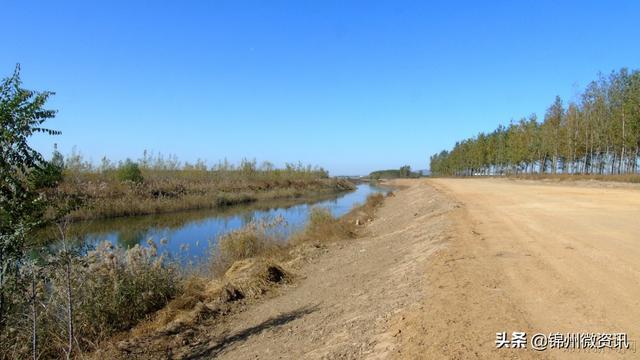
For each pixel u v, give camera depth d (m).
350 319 6.89
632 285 6.53
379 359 4.82
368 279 9.79
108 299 8.80
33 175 6.10
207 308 9.38
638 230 11.30
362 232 19.53
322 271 12.32
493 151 74.62
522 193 26.00
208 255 15.69
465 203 20.09
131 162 37.09
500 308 5.76
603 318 5.29
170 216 29.27
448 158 112.50
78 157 34.41
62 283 8.02
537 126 57.38
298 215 29.72
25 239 6.02
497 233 11.56
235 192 43.88
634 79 36.31
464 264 8.27
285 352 6.42
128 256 9.91
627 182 32.34
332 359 5.34
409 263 9.73
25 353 7.05
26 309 7.40
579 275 7.15
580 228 11.80
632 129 36.50
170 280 10.35
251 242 15.40
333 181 71.12
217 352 7.32
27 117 5.78
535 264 8.01
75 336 7.78
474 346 4.67
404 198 34.38
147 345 7.79
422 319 5.57
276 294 10.55
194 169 48.16
